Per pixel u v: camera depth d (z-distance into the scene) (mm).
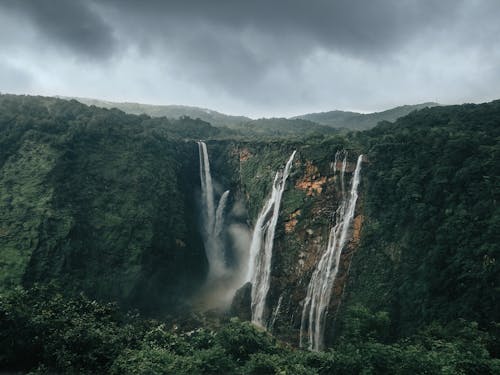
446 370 12266
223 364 14742
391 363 13234
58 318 15992
